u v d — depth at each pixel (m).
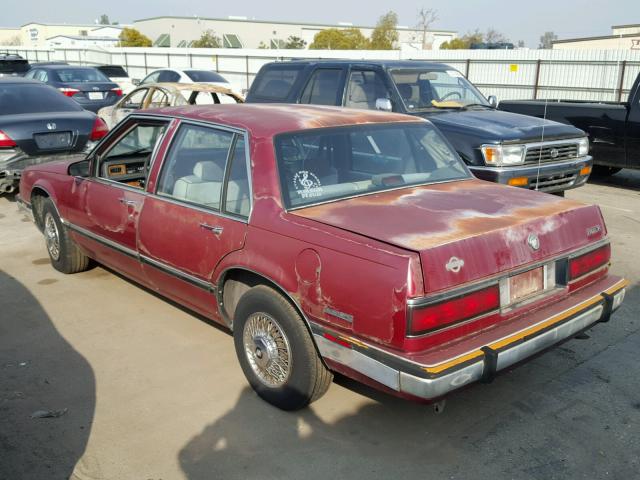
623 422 3.68
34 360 4.47
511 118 7.77
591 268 3.80
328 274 3.25
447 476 3.21
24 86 9.41
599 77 23.14
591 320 3.68
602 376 4.23
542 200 3.94
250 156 3.88
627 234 7.59
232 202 3.91
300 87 8.96
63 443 3.50
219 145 4.14
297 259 3.41
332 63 8.68
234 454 3.40
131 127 5.02
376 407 3.85
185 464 3.32
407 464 3.31
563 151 7.55
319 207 3.71
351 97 8.42
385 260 3.04
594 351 4.59
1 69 22.70
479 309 3.16
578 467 3.28
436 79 8.53
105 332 4.93
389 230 3.26
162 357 4.52
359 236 3.23
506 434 3.57
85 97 17.91
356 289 3.12
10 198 9.43
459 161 4.71
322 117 4.27
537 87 24.78
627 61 22.41
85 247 5.63
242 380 4.19
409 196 3.94
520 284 3.41
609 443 3.48
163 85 11.55
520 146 7.04
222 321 4.17
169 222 4.33
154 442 3.51
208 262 4.02
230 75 35.94
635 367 4.35
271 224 3.61
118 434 3.59
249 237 3.71
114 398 3.97
